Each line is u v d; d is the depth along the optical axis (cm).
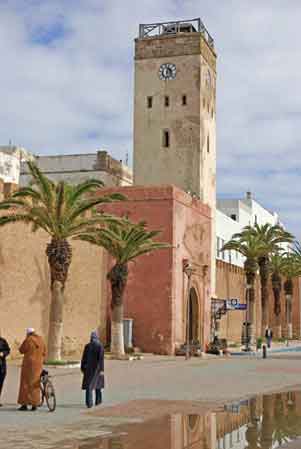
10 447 1133
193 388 2194
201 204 4819
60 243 2959
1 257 3145
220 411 1652
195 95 5328
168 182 5303
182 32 5425
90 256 3997
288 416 1578
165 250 4241
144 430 1332
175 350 4200
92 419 1453
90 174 5638
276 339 7138
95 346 1653
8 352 1611
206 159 5422
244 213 8269
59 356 2947
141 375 2666
